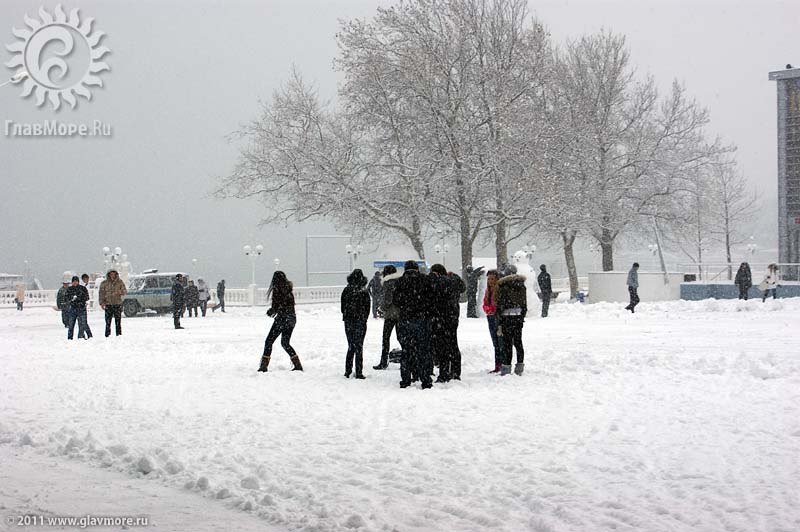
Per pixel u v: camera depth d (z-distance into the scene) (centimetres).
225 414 1136
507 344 1496
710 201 5531
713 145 5294
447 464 822
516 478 760
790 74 4706
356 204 4434
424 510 666
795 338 1995
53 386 1458
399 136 4450
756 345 1862
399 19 4466
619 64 5275
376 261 4059
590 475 762
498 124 4325
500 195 4412
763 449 842
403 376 1375
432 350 1412
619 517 634
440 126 4362
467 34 4453
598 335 2216
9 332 3064
